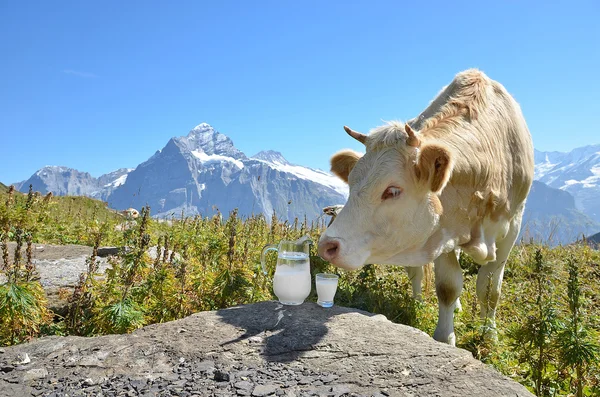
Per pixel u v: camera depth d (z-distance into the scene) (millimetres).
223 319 1522
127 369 1195
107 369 1195
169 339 1369
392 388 1119
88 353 1284
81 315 1765
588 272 3055
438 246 1719
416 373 1193
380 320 1548
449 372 1204
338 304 2100
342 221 1628
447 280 1784
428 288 2398
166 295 1833
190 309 1835
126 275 1823
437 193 1571
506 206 1917
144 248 1802
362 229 1611
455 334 1920
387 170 1598
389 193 1604
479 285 2016
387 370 1205
